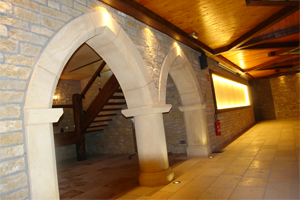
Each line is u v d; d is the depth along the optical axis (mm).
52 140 2098
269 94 13562
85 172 5137
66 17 2395
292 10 3723
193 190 3129
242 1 3502
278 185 2932
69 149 7789
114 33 2961
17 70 1915
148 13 3461
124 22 3293
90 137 8086
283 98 13094
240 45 5594
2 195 1720
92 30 2635
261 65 9148
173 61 4445
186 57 5074
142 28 3678
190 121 5488
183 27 4332
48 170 2020
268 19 4250
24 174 1869
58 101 8258
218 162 4574
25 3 2037
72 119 6883
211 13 3826
